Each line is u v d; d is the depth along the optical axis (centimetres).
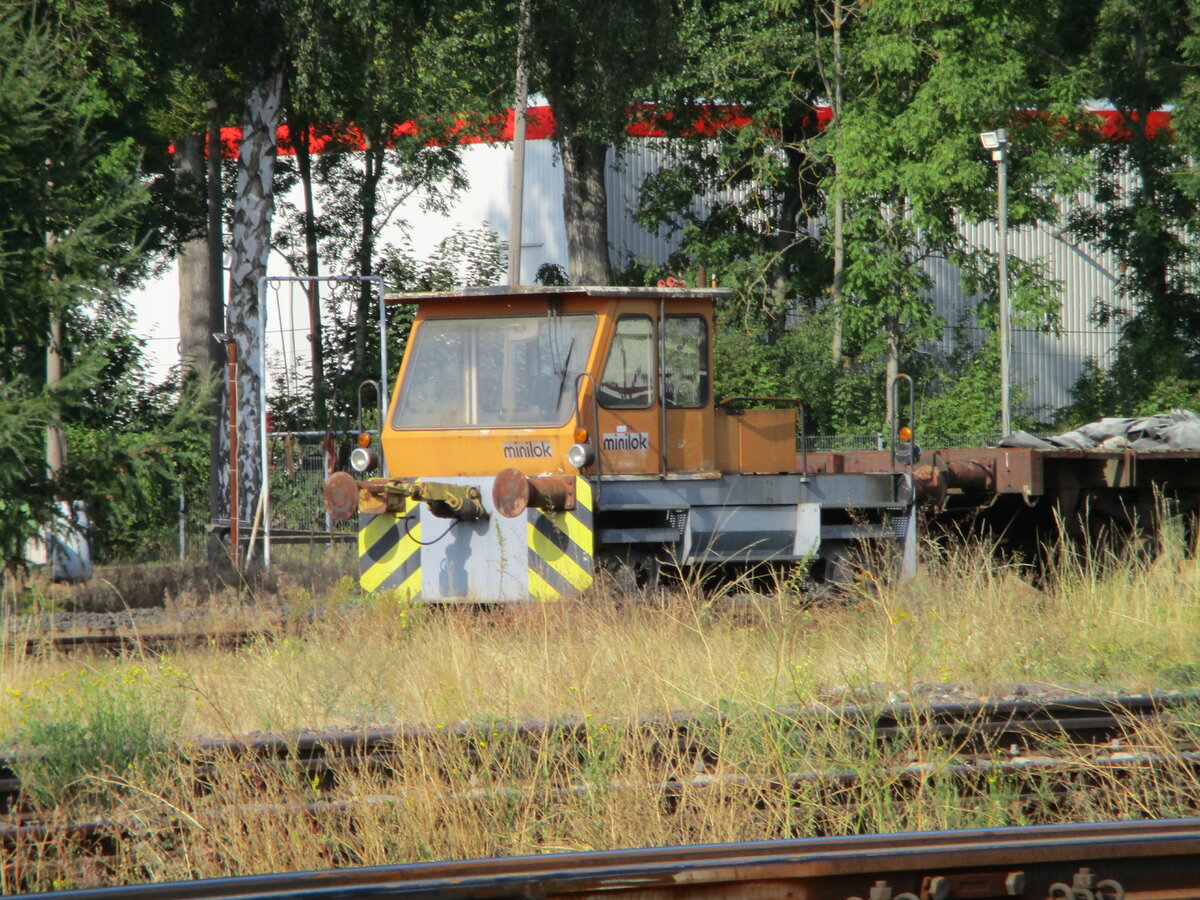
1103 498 5956
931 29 13238
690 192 15325
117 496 5578
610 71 10088
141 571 7400
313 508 8450
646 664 3447
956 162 13062
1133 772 2688
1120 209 15850
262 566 7225
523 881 1730
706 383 5109
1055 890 1828
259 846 2302
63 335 5769
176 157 14312
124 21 7956
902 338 14375
